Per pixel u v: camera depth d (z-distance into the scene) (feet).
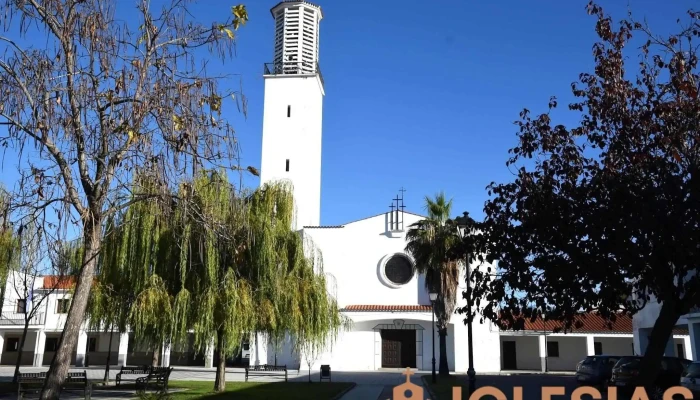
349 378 100.17
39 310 133.18
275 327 60.59
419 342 126.72
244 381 88.69
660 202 23.48
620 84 27.17
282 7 152.35
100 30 28.53
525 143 29.04
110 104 28.07
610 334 129.80
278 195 67.05
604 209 24.82
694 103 25.34
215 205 34.14
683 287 25.70
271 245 60.44
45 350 147.54
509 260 27.09
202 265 55.67
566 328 27.73
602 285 25.21
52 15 28.48
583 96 28.58
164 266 57.11
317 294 65.87
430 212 105.40
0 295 74.59
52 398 26.89
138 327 54.19
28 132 26.81
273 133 143.13
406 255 129.70
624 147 26.50
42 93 27.14
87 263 28.66
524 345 140.05
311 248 69.62
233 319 55.31
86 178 28.45
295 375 107.96
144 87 28.86
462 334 123.13
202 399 57.88
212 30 31.24
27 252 28.60
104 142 27.86
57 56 28.12
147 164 28.07
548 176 27.76
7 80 27.07
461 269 107.04
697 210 22.98
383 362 126.41
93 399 58.70
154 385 64.69
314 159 143.23
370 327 127.13
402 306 125.70
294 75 145.79
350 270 129.70
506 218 28.40
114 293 57.00
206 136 29.37
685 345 128.98
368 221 132.36
